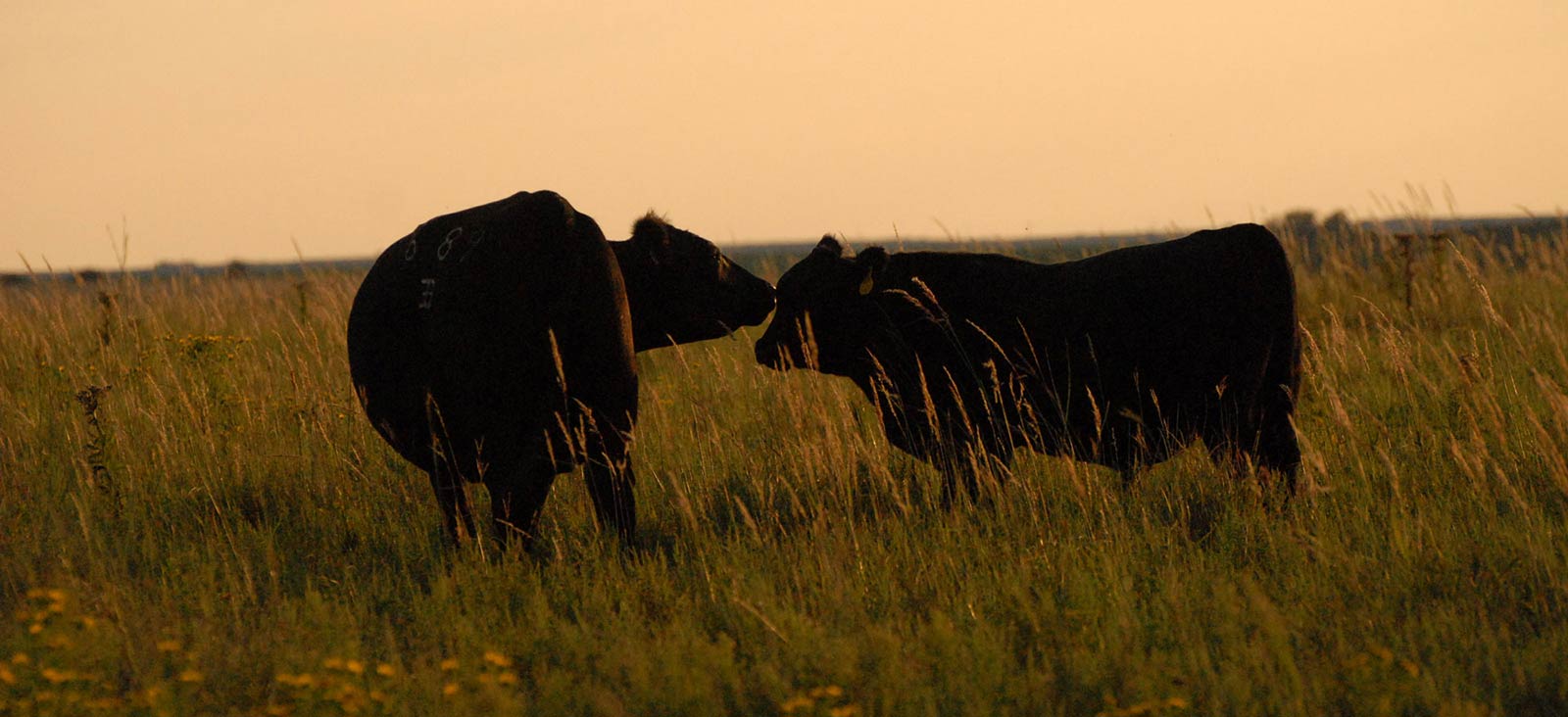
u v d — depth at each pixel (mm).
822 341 22141
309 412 25406
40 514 20219
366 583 18203
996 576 17297
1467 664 14070
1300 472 20547
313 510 21531
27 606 16047
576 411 18031
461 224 18031
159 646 13945
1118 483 21906
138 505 21281
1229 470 20672
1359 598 16281
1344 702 13055
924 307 21078
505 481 18188
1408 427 23938
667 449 24469
